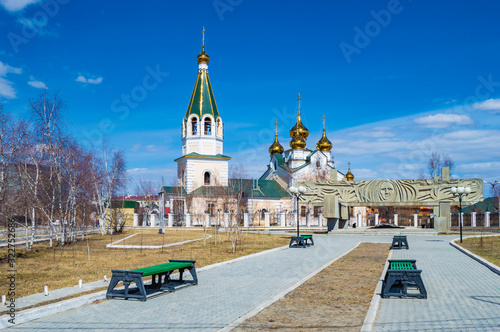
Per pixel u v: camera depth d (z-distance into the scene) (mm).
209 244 28531
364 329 8273
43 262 19062
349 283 13234
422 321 8898
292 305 10391
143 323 9039
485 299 10883
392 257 20031
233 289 12609
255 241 31125
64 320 9320
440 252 22391
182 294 11953
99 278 14555
